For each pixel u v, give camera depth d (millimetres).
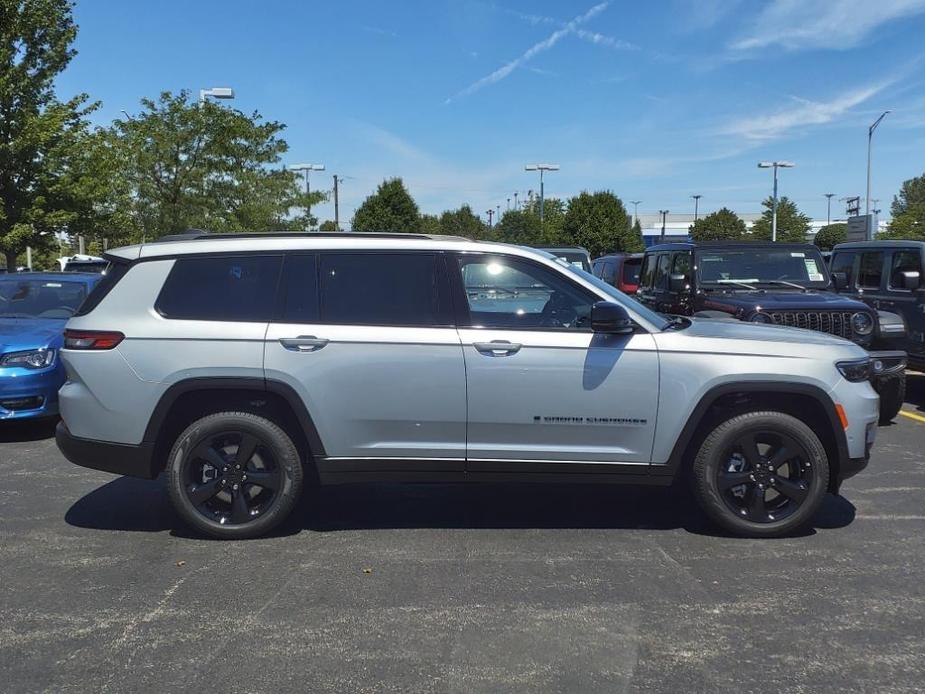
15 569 4414
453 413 4668
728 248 9453
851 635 3619
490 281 4777
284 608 3916
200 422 4758
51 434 7961
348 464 4730
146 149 19109
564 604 3951
